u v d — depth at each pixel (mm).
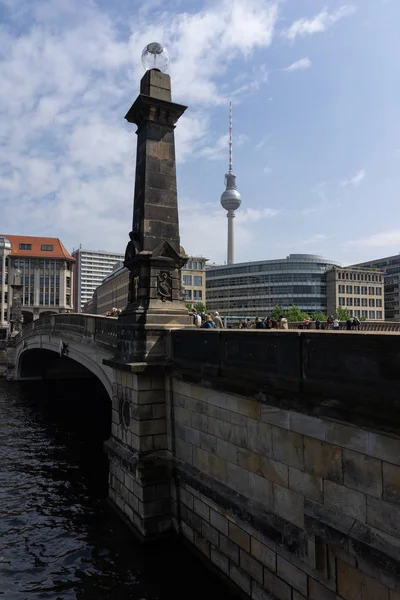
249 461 8914
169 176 13773
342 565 6680
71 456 21938
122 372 13766
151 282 13102
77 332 23594
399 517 5742
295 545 7445
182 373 11266
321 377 6938
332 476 6863
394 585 5746
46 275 111250
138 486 12227
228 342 9547
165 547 11609
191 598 9648
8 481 18125
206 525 10484
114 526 13188
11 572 11031
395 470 5812
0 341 57188
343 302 118562
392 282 141000
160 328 12672
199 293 113188
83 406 36188
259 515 8359
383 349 5887
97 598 9883
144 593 9906
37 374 51000
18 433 26812
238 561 9250
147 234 13227
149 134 13594
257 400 8289
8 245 108938
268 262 124562
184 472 11180
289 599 7754
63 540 12602
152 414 12383
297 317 92500
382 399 5895
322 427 7020
